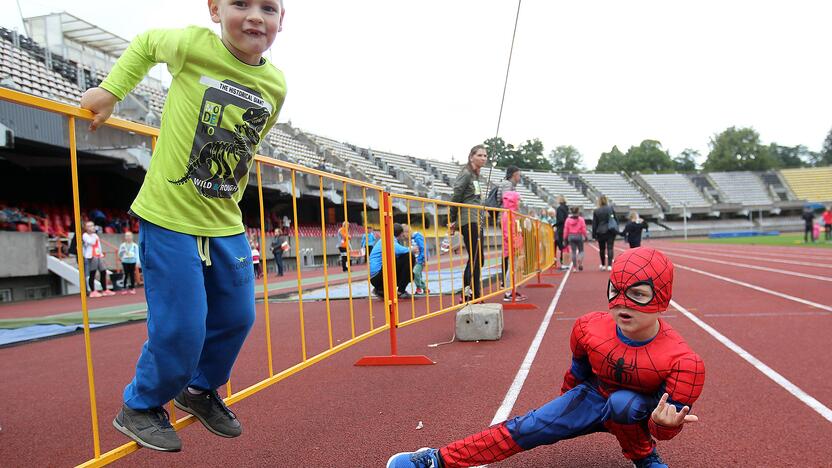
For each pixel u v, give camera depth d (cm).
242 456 283
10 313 1066
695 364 198
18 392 435
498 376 418
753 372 406
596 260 2189
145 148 1817
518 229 854
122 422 215
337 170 3017
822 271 1255
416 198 530
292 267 2548
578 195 6762
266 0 219
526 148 7525
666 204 7050
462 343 552
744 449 269
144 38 217
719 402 341
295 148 3089
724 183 7825
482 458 220
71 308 1114
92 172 2064
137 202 212
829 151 11131
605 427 230
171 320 205
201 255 216
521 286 1083
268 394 396
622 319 203
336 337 619
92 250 1408
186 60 213
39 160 1711
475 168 721
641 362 204
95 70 2422
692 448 272
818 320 608
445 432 305
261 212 316
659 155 10450
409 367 462
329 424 326
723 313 674
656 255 202
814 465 249
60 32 2448
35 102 186
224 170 223
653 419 192
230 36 219
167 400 215
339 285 1366
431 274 1433
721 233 6275
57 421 356
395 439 298
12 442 318
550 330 598
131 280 1563
